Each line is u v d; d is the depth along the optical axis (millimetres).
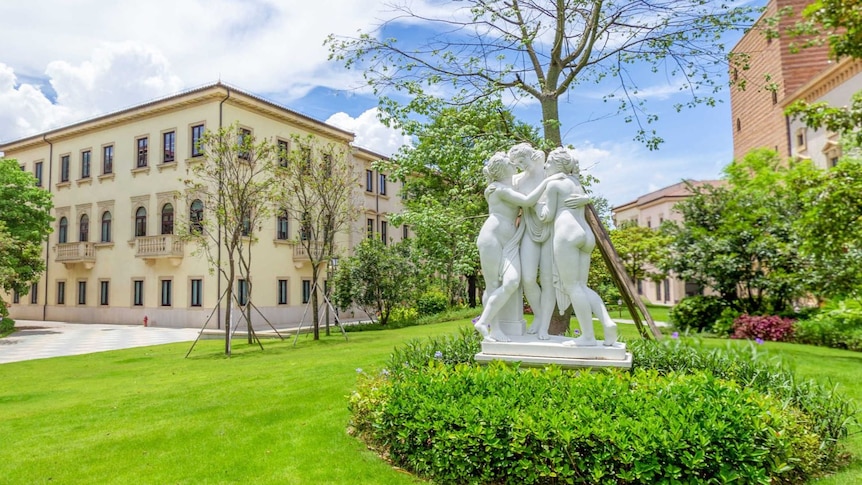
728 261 13219
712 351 5316
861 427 4309
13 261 21438
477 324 5156
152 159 23766
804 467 3520
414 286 21328
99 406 6711
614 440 3127
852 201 8562
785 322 12000
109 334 19875
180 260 22422
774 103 25375
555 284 4953
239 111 22281
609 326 4719
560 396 3760
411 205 14008
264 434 5012
